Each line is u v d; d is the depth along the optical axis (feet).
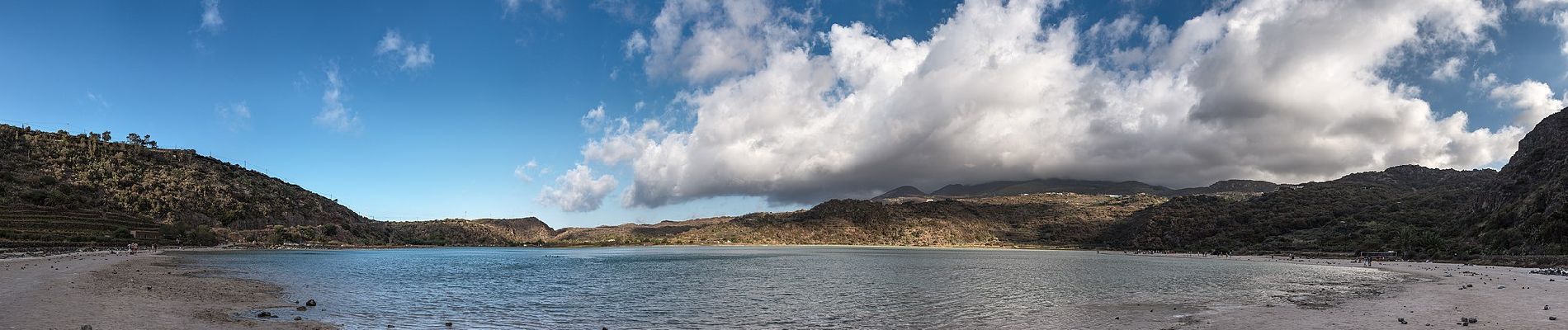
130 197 631.15
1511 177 509.35
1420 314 112.68
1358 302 139.44
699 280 223.71
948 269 315.37
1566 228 345.10
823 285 205.87
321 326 95.40
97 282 149.07
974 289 189.67
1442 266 346.13
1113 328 103.60
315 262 343.26
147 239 510.58
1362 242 559.79
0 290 121.60
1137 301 149.18
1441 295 153.99
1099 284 210.38
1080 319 115.85
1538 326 96.37
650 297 162.50
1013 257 570.05
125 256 328.90
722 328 109.09
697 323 114.21
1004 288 192.75
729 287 195.00
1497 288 170.60
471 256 516.73
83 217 512.22
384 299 143.64
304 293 150.41
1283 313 119.24
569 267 320.29
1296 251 588.91
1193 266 373.61
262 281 181.47
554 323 111.96
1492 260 338.54
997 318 120.37
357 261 372.79
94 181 638.12
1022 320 116.47
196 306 111.65
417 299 148.66
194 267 241.96
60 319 87.20
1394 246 500.33
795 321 117.91
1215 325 104.01
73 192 597.52
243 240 641.40
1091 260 483.92
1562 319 102.73
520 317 120.06
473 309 131.75
